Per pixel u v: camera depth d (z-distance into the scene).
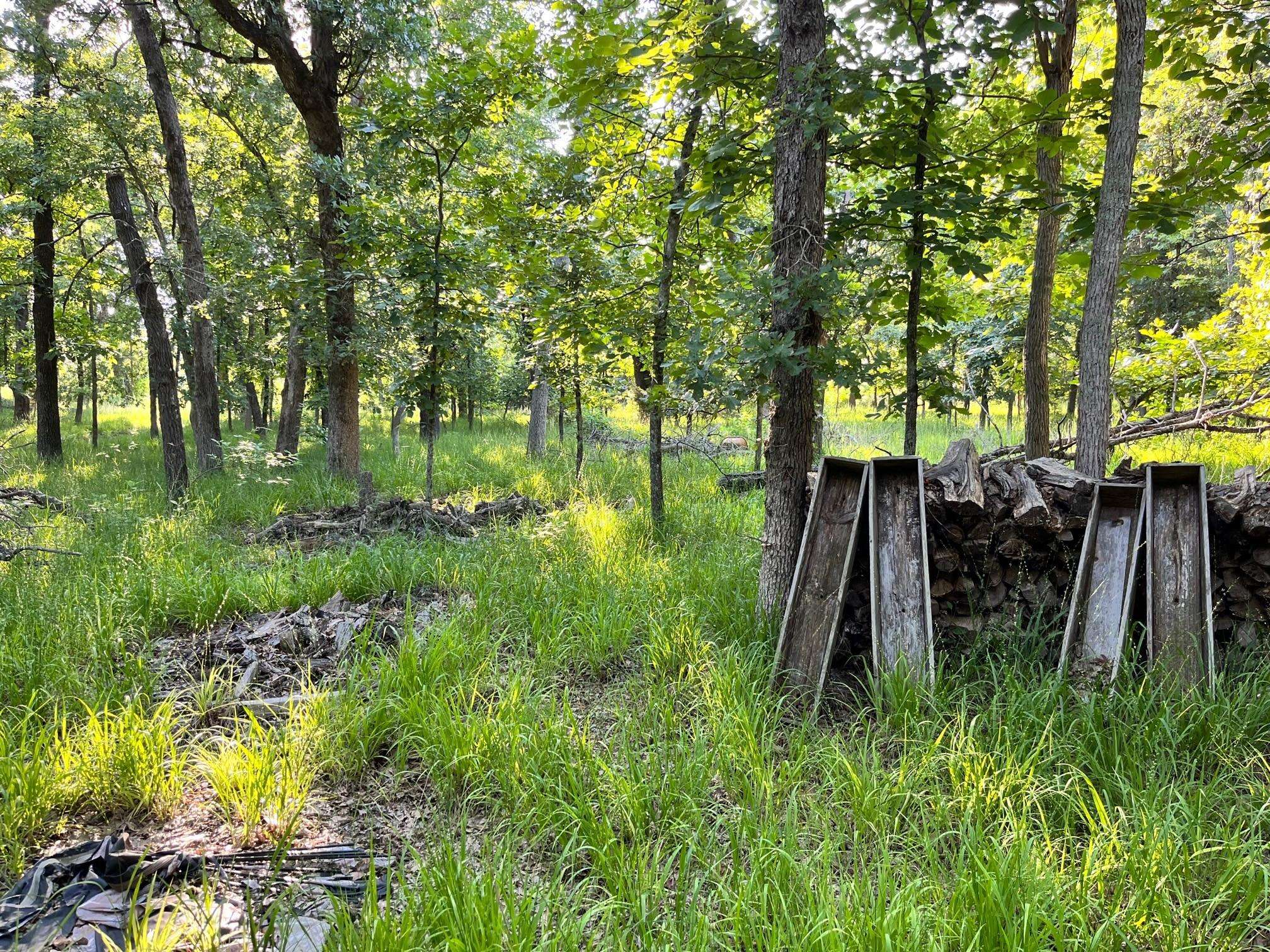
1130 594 3.38
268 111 12.57
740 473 9.68
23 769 2.64
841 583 3.71
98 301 16.22
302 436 15.65
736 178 4.61
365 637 4.05
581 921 1.96
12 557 5.11
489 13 12.58
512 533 6.66
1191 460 7.61
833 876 2.28
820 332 4.16
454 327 7.38
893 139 4.39
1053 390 10.45
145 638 4.21
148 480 10.37
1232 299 9.07
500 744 2.95
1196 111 8.05
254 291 9.80
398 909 2.21
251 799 2.66
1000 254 7.56
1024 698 3.04
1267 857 2.28
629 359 9.24
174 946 2.03
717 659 3.75
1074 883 2.08
